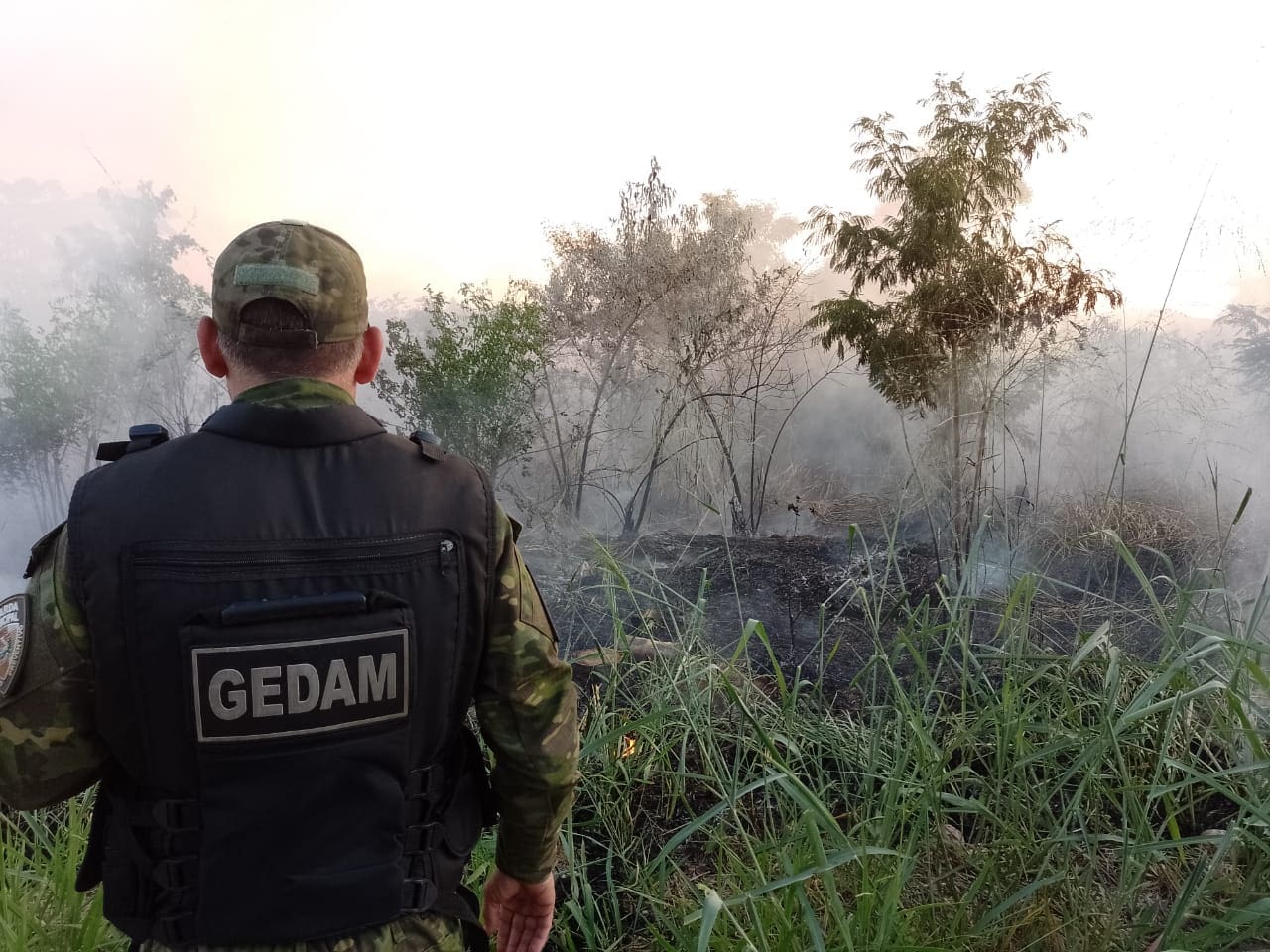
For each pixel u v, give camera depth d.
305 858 0.97
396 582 1.00
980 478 4.20
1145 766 2.14
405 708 1.01
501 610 1.08
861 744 2.37
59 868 1.91
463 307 5.16
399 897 1.02
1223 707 2.07
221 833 0.95
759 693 2.67
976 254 4.20
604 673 2.93
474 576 1.06
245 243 1.05
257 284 1.02
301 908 0.96
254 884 0.95
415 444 1.11
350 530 1.00
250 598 0.94
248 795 0.95
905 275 4.45
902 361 4.36
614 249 6.10
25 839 2.09
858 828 1.94
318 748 0.97
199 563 0.94
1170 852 1.95
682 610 3.64
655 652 2.82
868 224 4.56
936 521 4.53
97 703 0.93
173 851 0.96
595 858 2.23
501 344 4.95
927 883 1.88
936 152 4.26
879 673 3.03
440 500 1.06
